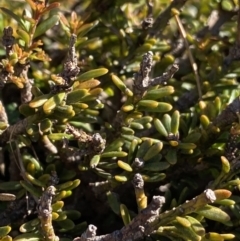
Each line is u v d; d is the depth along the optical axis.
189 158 0.45
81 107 0.44
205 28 0.55
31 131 0.43
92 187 0.46
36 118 0.44
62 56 0.54
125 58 0.52
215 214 0.41
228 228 0.45
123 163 0.44
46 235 0.42
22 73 0.45
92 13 0.53
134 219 0.41
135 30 0.52
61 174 0.46
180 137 0.48
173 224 0.41
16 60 0.44
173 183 0.46
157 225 0.41
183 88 0.52
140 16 0.57
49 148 0.46
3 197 0.42
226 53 0.54
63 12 0.56
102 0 0.52
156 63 0.53
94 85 0.43
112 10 0.53
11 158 0.47
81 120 0.45
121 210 0.43
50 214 0.41
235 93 0.49
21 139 0.44
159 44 0.53
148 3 0.53
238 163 0.43
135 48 0.52
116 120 0.45
